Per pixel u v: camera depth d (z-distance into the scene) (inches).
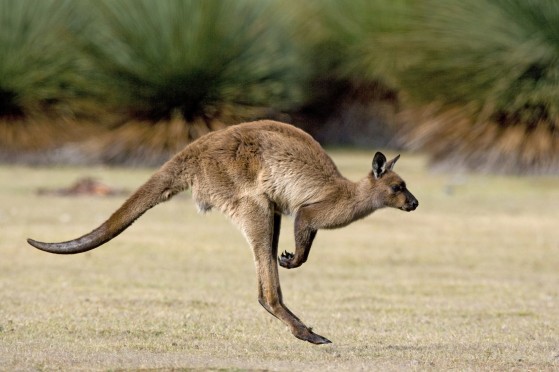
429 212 2778.1
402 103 4192.9
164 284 1814.7
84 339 1334.9
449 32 3526.1
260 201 1298.0
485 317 1567.4
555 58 3398.1
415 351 1286.9
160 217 2687.0
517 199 2999.5
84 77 3929.6
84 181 3083.2
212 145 1310.3
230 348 1289.4
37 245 1254.3
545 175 3437.5
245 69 3791.8
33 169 3735.2
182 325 1455.5
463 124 3553.2
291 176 1312.7
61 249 1257.4
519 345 1342.3
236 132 1316.4
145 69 3752.5
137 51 3777.1
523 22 3430.1
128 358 1197.1
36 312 1529.3
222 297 1702.8
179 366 1142.3
